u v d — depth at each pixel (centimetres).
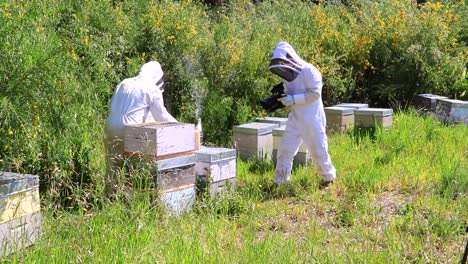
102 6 1120
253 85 1313
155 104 788
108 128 755
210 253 573
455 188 814
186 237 612
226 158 809
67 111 705
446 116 1298
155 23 1226
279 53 873
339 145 1099
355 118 1209
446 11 1605
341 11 1720
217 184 799
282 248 594
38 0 688
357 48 1558
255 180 897
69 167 755
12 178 581
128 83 780
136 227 616
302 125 869
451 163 949
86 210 678
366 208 745
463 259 498
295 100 859
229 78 1308
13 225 565
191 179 757
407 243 621
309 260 562
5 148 650
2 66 622
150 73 817
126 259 544
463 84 1543
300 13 1681
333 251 593
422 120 1277
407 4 1625
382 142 1119
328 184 880
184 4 1335
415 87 1546
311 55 1484
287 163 876
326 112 1200
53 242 576
